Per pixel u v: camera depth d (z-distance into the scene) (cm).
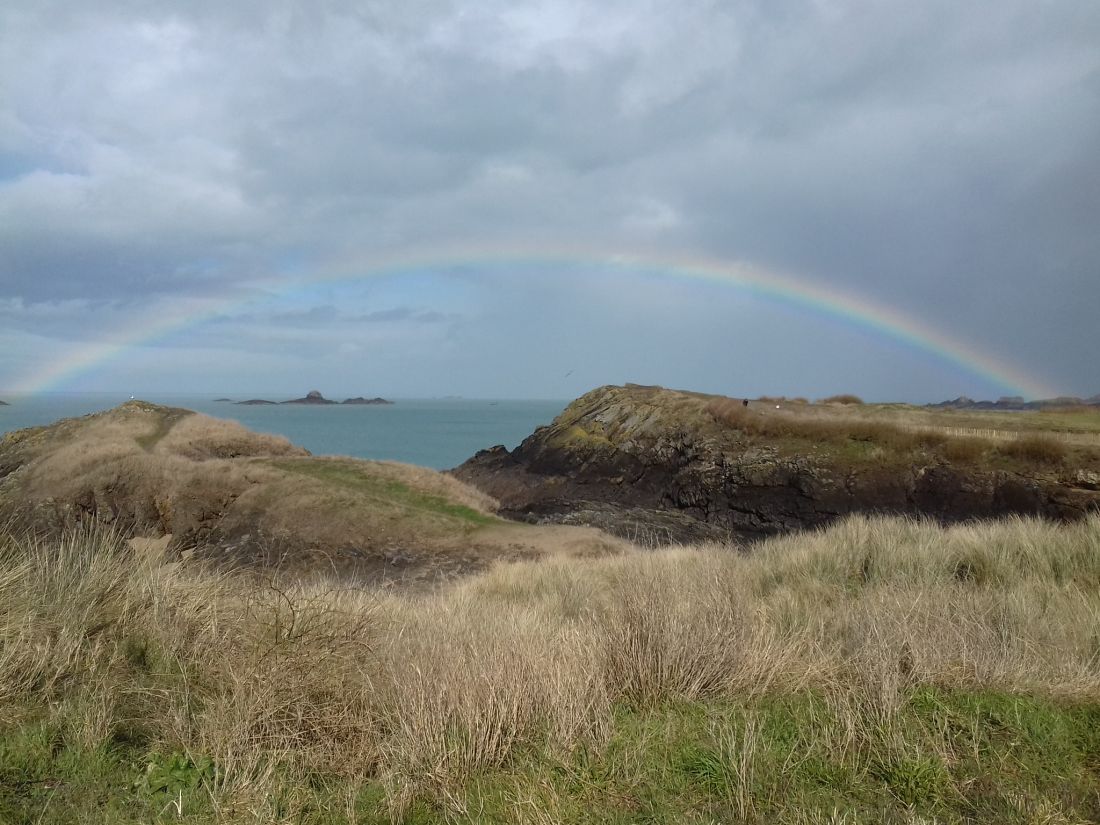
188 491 2517
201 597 580
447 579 1902
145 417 3788
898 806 340
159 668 462
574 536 2327
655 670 495
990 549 971
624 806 340
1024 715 436
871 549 1043
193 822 312
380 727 425
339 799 351
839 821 322
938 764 374
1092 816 330
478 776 373
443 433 13488
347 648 511
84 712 390
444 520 2419
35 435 3653
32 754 351
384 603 721
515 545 2228
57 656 445
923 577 877
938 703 449
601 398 5097
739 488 3353
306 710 426
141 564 613
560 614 797
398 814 332
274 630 508
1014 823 322
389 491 2823
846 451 3256
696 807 339
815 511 3083
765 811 334
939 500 2877
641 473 3981
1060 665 509
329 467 3058
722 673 495
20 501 2612
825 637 618
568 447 4506
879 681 461
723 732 407
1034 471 2759
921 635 549
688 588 679
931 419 3722
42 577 548
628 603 596
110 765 355
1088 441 2877
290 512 2391
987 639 555
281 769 374
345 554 2159
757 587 918
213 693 440
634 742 405
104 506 2489
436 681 432
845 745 393
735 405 4134
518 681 436
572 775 366
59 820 307
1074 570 885
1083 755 395
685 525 3198
